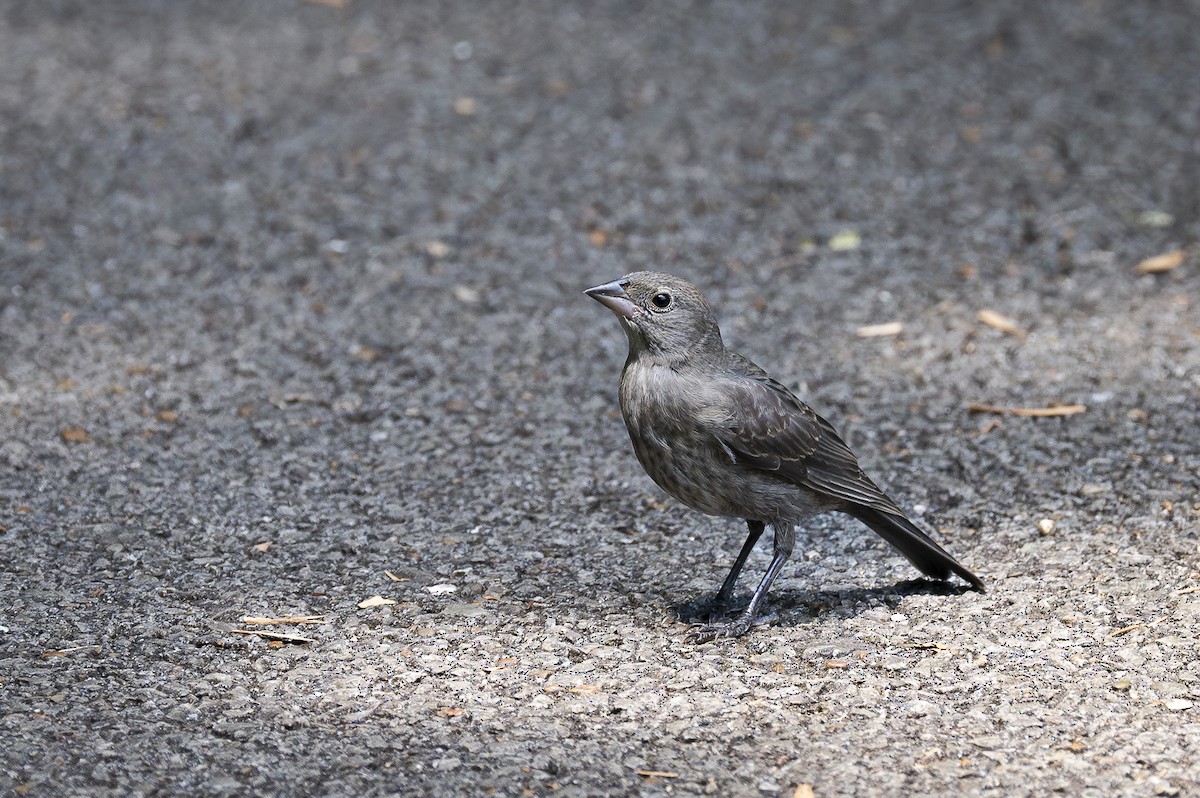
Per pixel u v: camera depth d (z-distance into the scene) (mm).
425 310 13562
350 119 17172
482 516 10102
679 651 8211
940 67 18531
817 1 20688
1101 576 8984
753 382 8523
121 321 13203
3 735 7047
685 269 14367
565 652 8180
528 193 15719
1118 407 11633
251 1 20766
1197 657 7898
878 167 16234
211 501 10188
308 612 8641
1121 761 6887
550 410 11867
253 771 6801
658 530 9969
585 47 19203
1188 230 14820
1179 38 19266
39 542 9477
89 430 11203
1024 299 13664
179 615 8539
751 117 17250
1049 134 16891
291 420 11547
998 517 10008
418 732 7207
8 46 19078
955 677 7793
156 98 17516
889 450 11125
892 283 14055
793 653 8164
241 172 16016
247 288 13852
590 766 6902
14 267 14094
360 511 10125
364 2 20797
